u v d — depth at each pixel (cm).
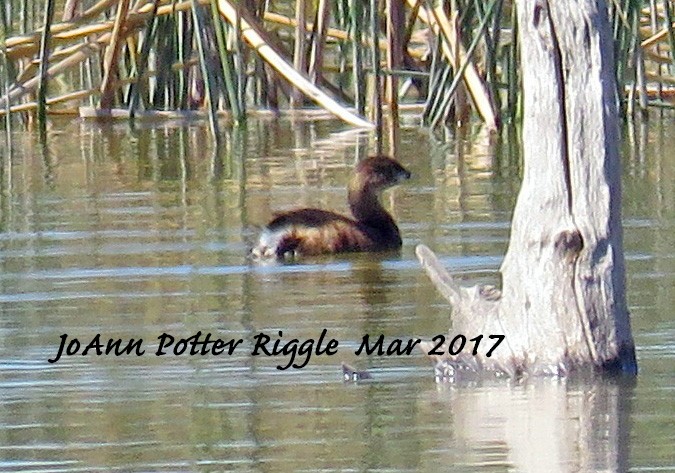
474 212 1711
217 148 2219
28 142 2336
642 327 1199
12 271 1442
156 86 2553
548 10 1040
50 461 919
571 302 1064
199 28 2211
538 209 1070
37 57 2441
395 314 1269
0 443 955
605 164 1052
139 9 2475
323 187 1883
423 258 1139
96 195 1861
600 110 1045
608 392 1034
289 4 2906
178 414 1010
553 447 923
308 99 2609
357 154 2156
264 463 909
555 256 1064
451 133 2353
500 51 2583
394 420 989
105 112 2530
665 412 985
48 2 2334
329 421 990
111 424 989
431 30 2478
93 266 1463
